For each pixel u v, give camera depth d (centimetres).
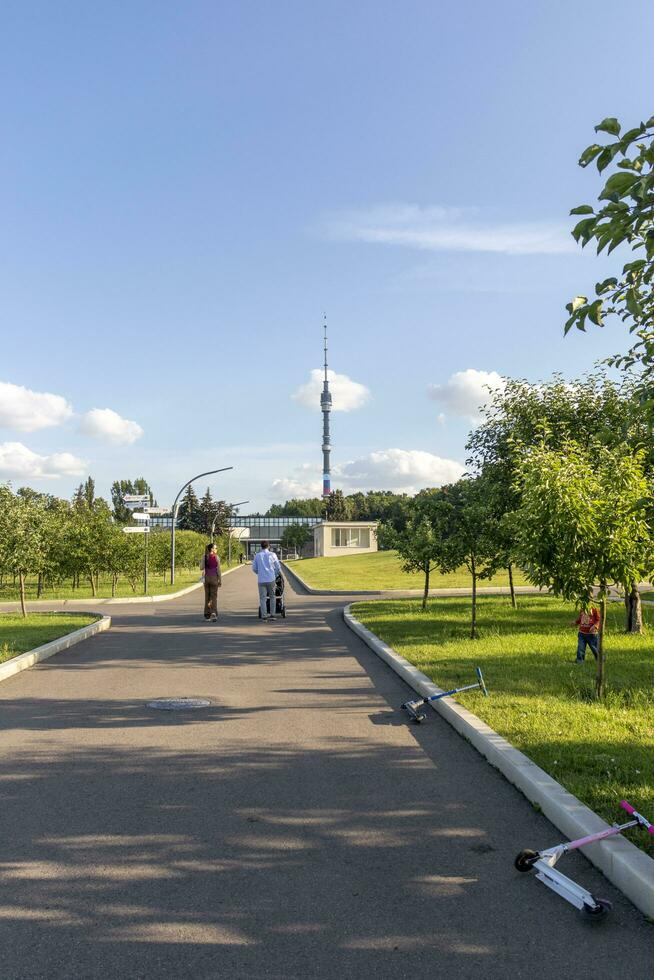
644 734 665
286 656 1303
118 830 479
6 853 443
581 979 310
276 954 330
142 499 3488
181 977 312
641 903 367
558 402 1611
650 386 560
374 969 317
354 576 4472
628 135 399
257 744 695
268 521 16175
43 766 629
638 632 1452
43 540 2166
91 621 1894
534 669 1033
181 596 3334
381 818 498
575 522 817
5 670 1084
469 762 631
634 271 454
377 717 809
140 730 756
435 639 1389
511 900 379
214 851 444
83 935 347
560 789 512
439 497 1530
